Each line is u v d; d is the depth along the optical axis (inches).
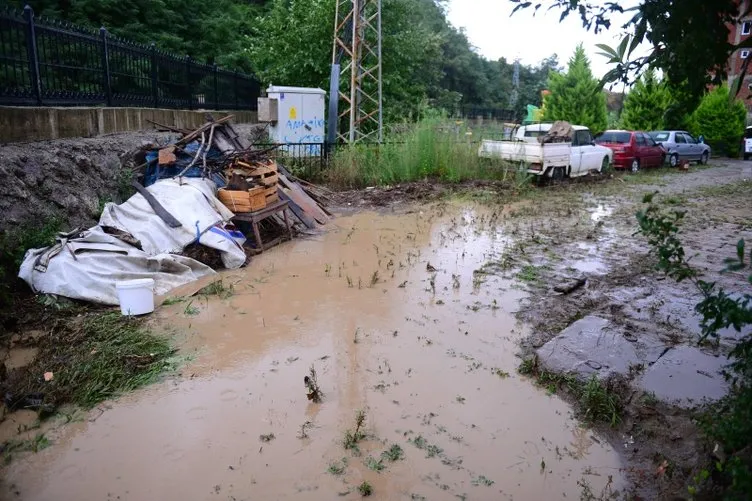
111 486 126.4
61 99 328.8
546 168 570.6
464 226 393.1
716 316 110.8
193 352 189.8
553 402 164.9
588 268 292.5
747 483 95.5
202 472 131.1
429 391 168.4
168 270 255.3
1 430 147.2
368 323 216.8
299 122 601.0
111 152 330.3
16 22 289.4
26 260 224.4
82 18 741.9
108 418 152.6
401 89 857.5
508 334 209.5
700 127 1140.5
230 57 952.3
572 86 1112.2
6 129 267.0
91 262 232.1
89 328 202.2
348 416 154.3
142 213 274.7
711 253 323.3
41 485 126.6
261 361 184.7
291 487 126.3
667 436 145.9
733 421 116.7
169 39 847.7
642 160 768.9
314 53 780.6
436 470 133.3
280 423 150.5
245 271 280.2
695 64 109.3
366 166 565.9
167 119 450.6
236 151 351.9
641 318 223.6
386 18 828.6
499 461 137.6
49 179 264.5
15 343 191.9
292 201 368.2
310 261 300.7
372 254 316.8
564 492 127.4
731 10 103.0
